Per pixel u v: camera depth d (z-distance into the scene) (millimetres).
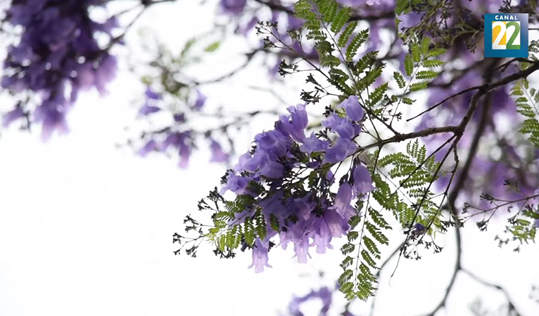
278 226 1840
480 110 2639
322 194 1856
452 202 2512
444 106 2666
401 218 1929
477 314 2602
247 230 1840
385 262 2549
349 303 2670
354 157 1874
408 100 1903
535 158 2615
